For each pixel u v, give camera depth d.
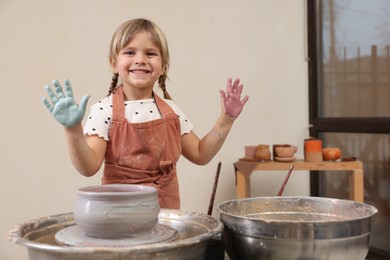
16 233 0.83
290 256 0.82
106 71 2.53
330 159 2.47
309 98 3.08
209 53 2.79
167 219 1.02
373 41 2.62
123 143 1.32
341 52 2.85
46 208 2.44
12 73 2.34
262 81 2.96
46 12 2.39
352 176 2.47
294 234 0.82
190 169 2.77
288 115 3.04
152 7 2.62
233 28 2.85
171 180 1.38
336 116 2.91
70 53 2.45
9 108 2.34
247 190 2.58
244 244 0.87
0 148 2.34
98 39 2.51
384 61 2.55
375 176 2.65
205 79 2.78
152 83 1.37
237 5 2.86
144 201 0.86
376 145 2.63
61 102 0.94
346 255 0.83
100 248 0.71
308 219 1.05
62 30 2.43
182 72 2.72
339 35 2.87
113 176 1.34
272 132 3.00
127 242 0.84
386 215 2.59
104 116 1.33
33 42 2.38
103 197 0.83
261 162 2.46
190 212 1.01
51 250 0.72
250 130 2.93
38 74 2.39
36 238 0.90
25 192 2.39
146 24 1.35
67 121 0.96
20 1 2.34
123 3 2.55
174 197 1.39
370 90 2.65
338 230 0.82
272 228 0.83
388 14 2.52
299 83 3.06
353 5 2.75
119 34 1.34
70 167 2.48
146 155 1.34
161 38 1.36
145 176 1.34
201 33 2.76
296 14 3.04
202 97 2.78
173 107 1.49
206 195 2.82
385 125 2.51
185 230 0.97
